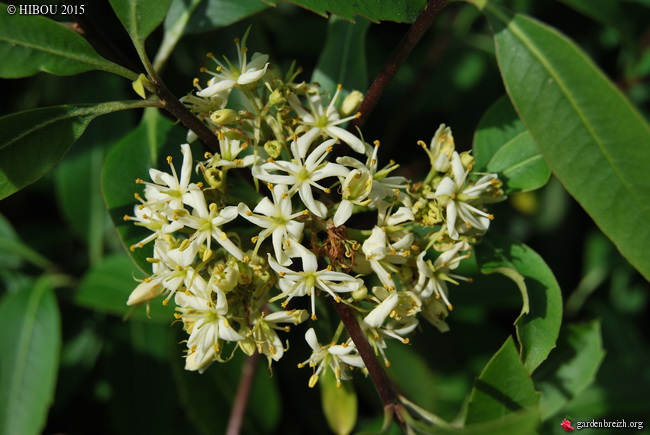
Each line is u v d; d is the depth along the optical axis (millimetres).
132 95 327
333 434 335
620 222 239
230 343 313
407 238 243
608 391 322
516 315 346
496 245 265
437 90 349
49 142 243
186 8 289
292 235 239
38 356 306
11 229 335
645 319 349
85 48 244
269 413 320
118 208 267
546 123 240
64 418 334
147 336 325
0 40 241
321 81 291
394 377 312
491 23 244
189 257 240
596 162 239
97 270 308
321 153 243
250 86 249
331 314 282
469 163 254
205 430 311
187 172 246
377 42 347
